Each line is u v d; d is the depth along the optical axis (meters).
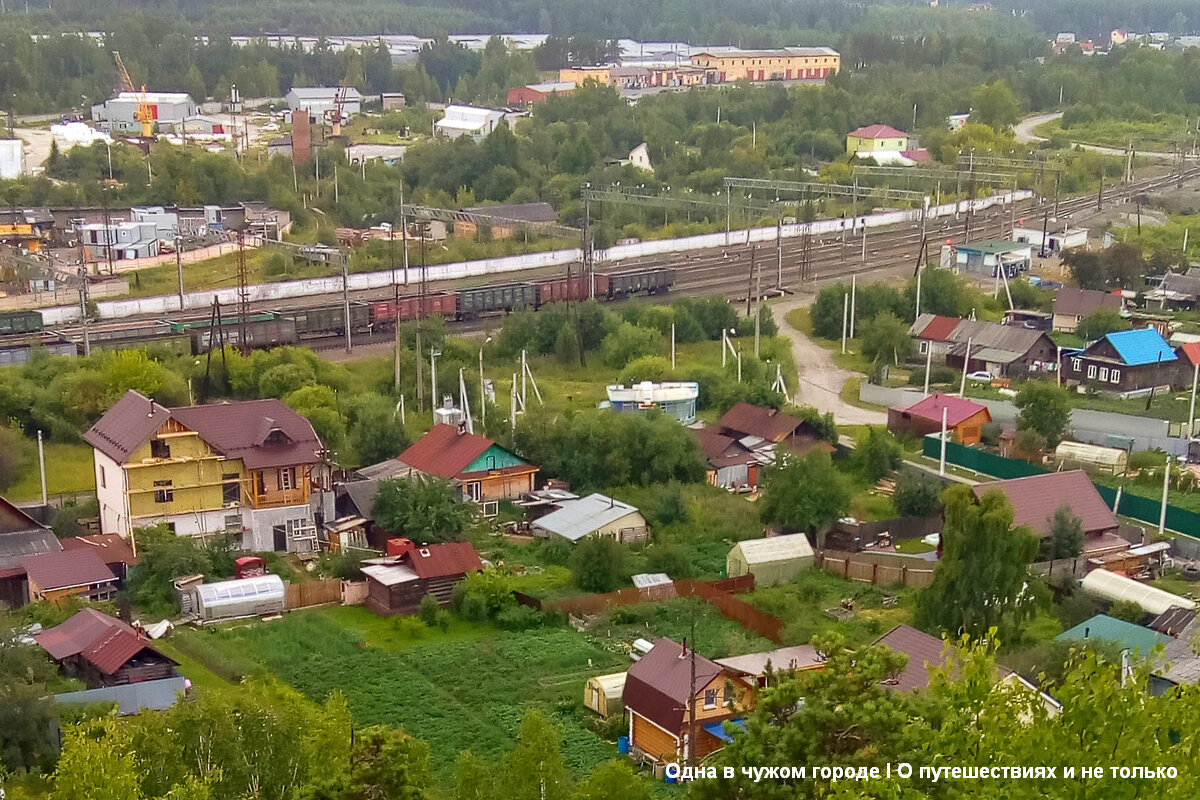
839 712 34.44
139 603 60.25
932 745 30.92
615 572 62.66
